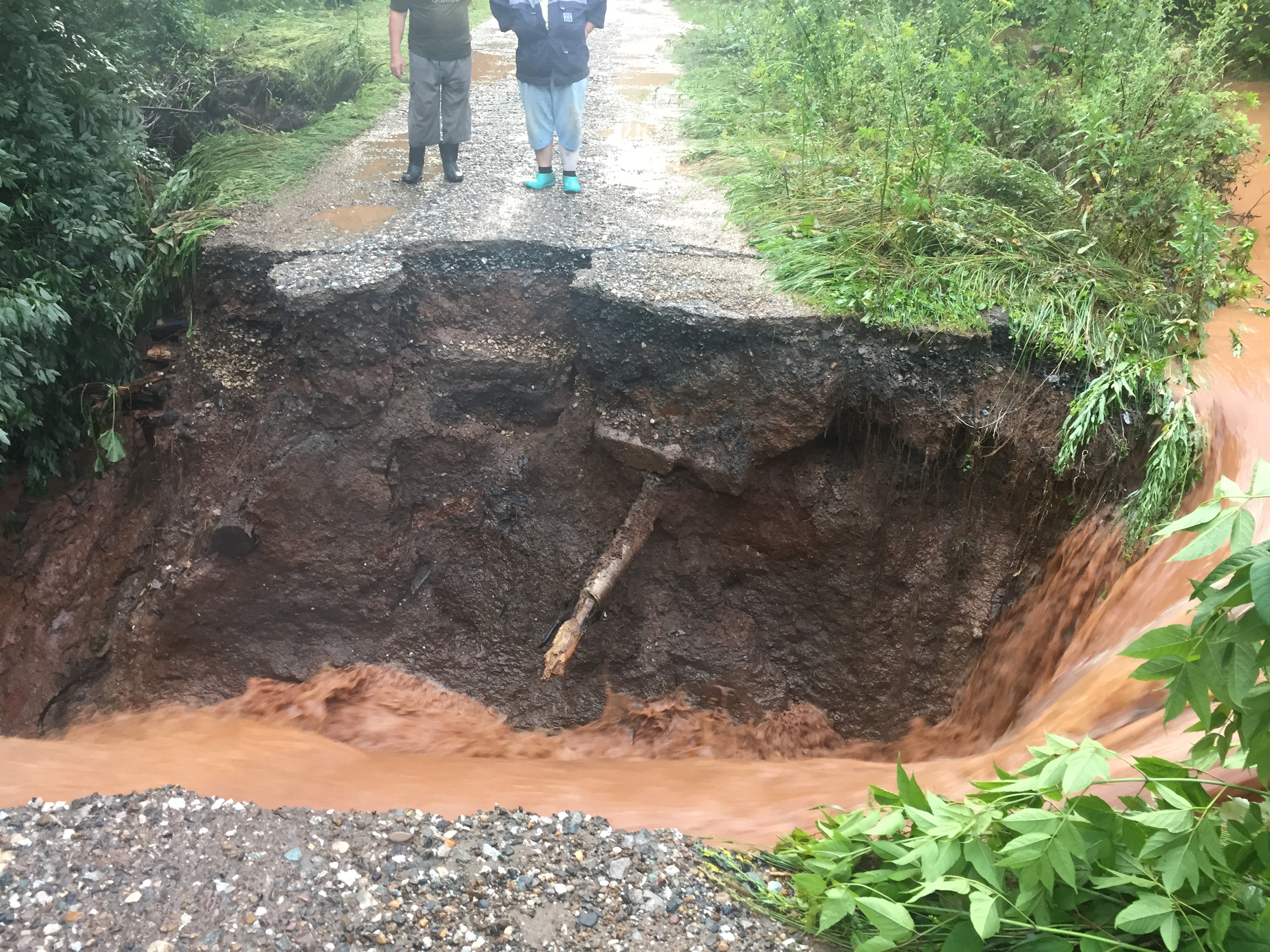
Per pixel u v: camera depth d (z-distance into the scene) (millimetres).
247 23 13820
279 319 7184
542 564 7445
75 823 3359
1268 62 10164
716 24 13570
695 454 6668
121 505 8000
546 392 7309
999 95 8312
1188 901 2488
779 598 7234
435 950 3002
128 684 7430
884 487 6734
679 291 6512
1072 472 6059
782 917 3227
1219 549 4738
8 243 7152
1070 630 5855
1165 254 6914
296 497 7148
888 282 6484
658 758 7105
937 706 6824
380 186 8211
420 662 7613
